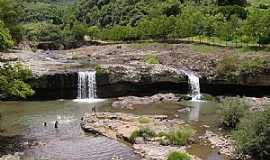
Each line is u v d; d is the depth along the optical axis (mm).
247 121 47969
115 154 47188
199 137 54125
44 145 50125
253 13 106375
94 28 170125
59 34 180875
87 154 47062
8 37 52250
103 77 78062
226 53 92875
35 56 109062
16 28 136250
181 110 68688
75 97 78500
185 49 105000
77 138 53281
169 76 79500
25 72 54281
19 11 154125
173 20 130750
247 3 163750
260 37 99250
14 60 94812
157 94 78562
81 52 119688
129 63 91062
